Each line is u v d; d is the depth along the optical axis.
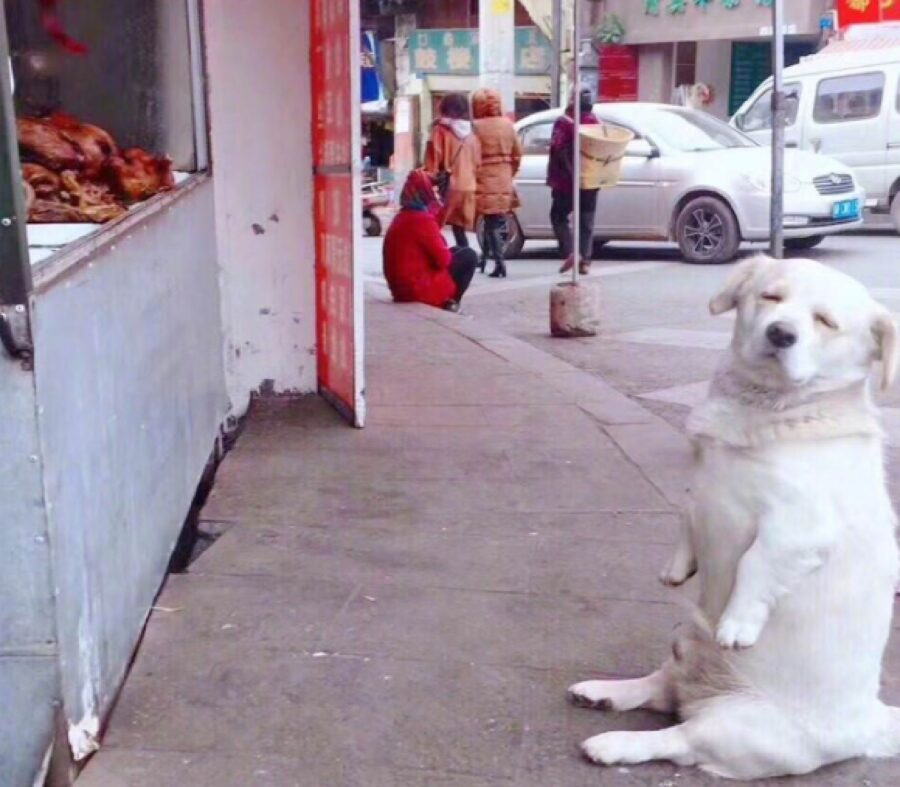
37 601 2.59
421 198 9.82
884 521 2.80
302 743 3.05
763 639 2.78
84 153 4.07
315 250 6.24
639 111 14.07
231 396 6.05
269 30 5.93
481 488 5.07
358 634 3.65
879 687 3.25
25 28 5.13
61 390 2.61
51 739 2.69
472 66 27.11
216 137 5.94
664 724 3.13
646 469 5.34
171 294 4.07
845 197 13.36
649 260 13.98
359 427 5.91
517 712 3.20
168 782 2.87
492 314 10.57
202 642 3.56
